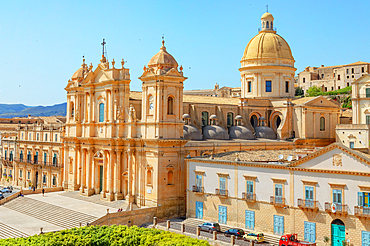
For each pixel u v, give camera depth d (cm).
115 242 4722
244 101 9569
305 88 17500
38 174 10988
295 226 5425
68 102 9375
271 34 10319
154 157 7169
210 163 6488
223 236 5631
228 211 6209
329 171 5100
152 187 7194
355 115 9388
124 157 7850
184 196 7375
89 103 8606
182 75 7412
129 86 7906
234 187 6141
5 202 8469
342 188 5012
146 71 7319
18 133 12106
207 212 6512
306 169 5319
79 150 8925
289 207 5484
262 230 5775
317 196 5234
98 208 7306
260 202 5809
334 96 14550
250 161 6222
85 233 5022
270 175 5712
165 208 7144
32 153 11244
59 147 10219
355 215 4884
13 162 12012
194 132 8162
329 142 9762
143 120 7450
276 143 8962
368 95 9181
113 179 7900
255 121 9812
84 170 8625
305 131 9281
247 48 10431
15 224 6788
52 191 9238
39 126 11100
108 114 8088
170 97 7356
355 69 15625
